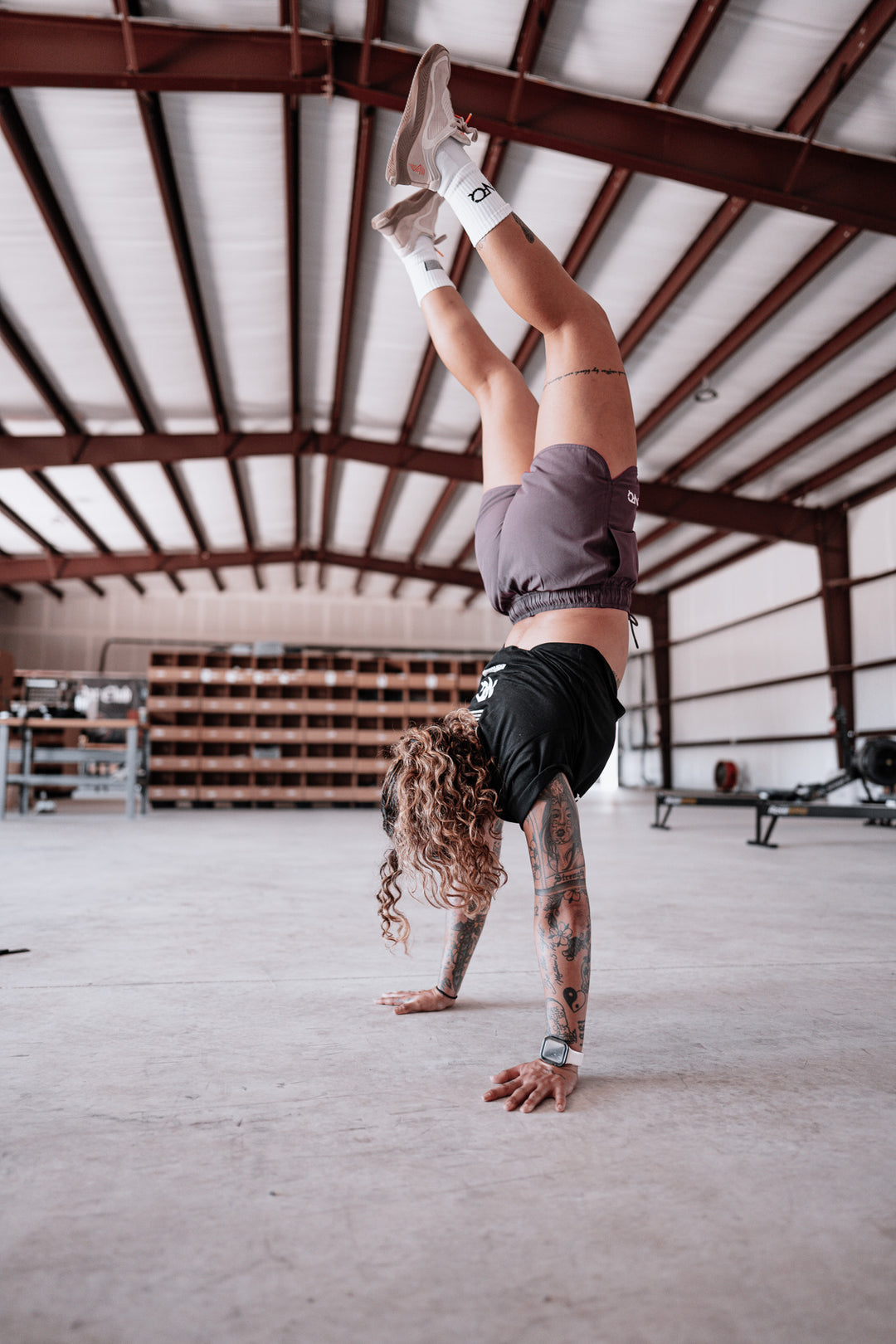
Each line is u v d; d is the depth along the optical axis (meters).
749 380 8.91
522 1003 1.95
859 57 4.98
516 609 1.50
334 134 6.05
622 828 8.22
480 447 11.35
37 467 10.45
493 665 1.45
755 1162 1.15
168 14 5.21
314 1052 1.59
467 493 12.98
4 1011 1.88
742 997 2.04
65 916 3.19
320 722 12.19
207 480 12.52
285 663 12.12
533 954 2.53
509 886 4.12
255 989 2.09
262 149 6.09
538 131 5.48
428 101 1.40
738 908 3.49
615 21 5.02
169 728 11.62
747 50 5.12
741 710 14.24
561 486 1.38
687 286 7.40
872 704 11.02
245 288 7.76
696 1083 1.45
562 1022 1.39
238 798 11.73
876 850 6.13
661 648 16.97
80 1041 1.66
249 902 3.56
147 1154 1.16
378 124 5.99
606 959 2.48
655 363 8.68
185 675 11.67
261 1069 1.50
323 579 18.52
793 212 6.24
